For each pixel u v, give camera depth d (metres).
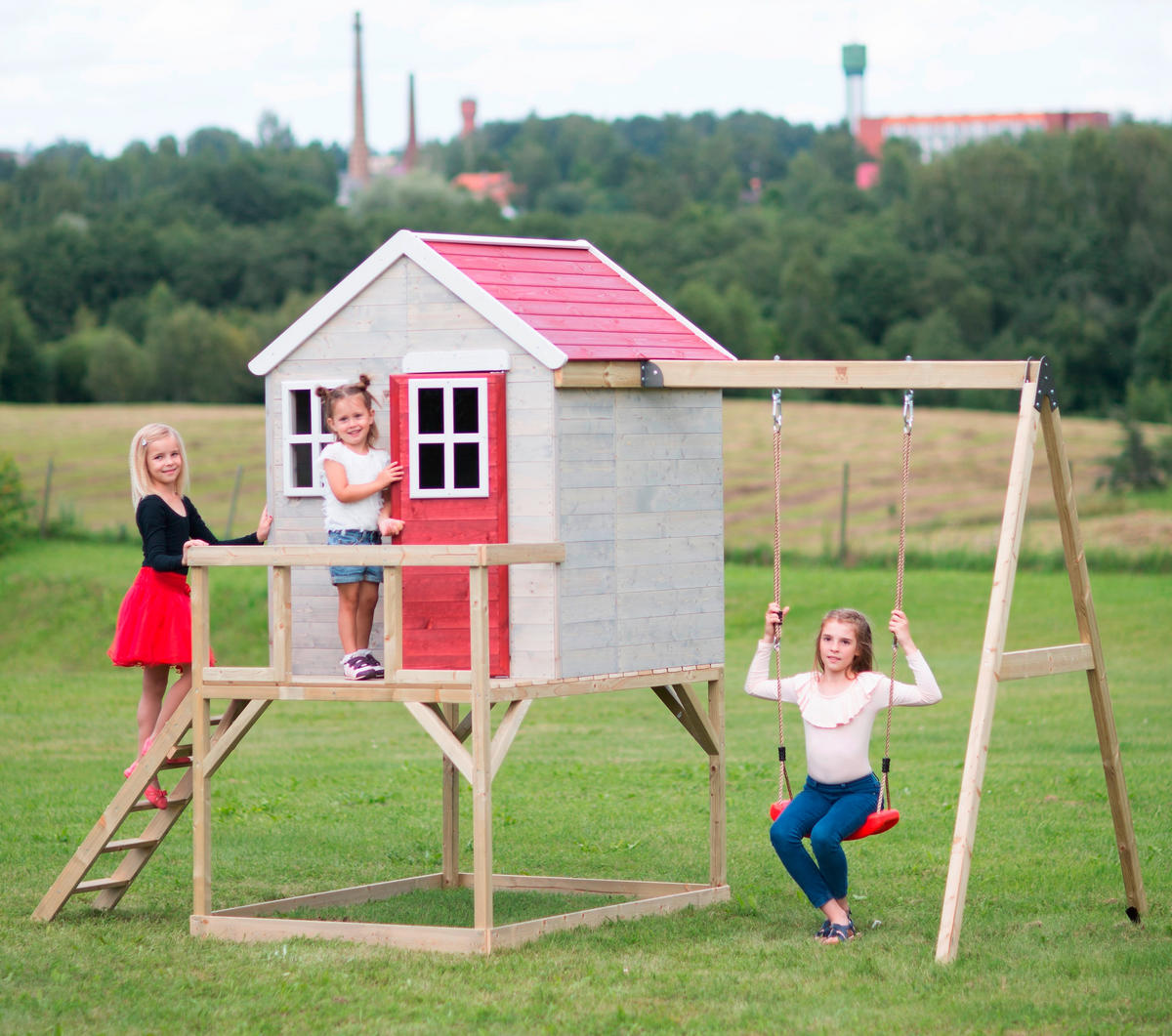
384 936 7.79
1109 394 79.50
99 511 39.53
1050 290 88.12
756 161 163.62
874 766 13.91
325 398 8.39
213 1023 6.41
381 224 104.81
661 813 11.93
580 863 10.22
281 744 16.58
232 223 120.06
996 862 9.69
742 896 8.92
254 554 8.00
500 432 7.98
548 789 13.17
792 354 85.56
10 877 9.70
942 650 23.02
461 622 8.05
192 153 173.88
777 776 13.66
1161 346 77.12
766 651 8.08
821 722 7.76
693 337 8.89
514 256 8.79
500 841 11.01
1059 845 10.19
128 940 7.96
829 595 27.75
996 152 94.06
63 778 13.99
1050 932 7.81
